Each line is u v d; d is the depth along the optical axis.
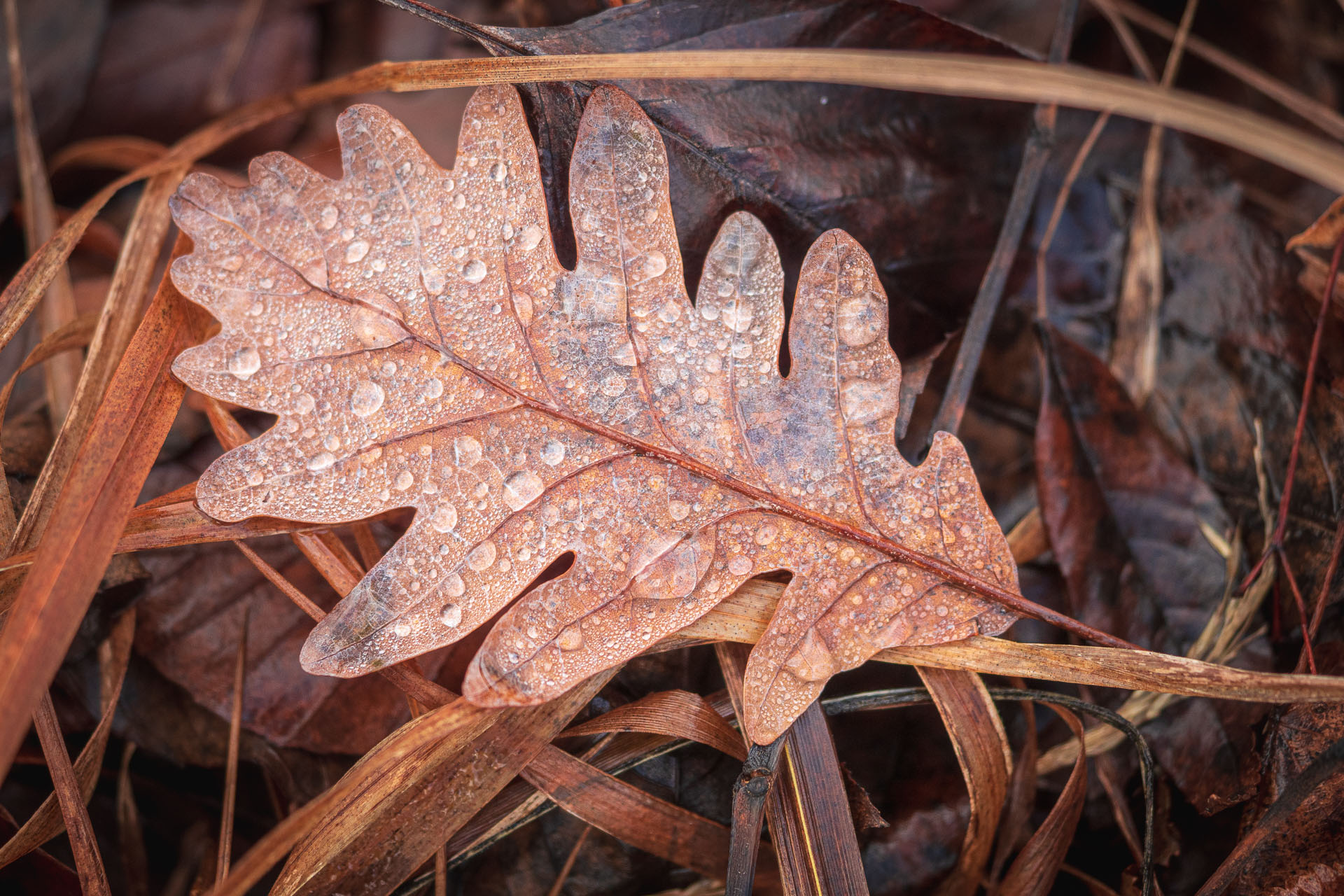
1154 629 0.39
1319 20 0.43
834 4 0.38
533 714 0.37
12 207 0.43
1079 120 0.41
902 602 0.36
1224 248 0.40
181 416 0.40
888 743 0.39
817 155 0.38
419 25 0.45
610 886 0.38
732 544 0.36
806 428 0.36
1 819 0.38
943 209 0.39
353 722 0.39
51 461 0.37
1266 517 0.39
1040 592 0.39
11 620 0.35
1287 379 0.40
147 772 0.40
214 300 0.36
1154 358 0.40
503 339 0.36
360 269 0.36
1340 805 0.36
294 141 0.45
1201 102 0.34
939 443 0.37
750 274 0.36
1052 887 0.39
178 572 0.39
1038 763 0.39
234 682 0.39
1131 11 0.42
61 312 0.40
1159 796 0.38
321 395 0.36
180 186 0.36
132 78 0.44
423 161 0.36
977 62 0.35
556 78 0.36
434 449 0.36
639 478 0.36
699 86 0.38
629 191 0.36
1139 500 0.39
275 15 0.45
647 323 0.36
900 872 0.38
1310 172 0.34
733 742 0.37
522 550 0.36
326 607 0.39
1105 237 0.41
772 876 0.38
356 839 0.37
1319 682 0.35
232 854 0.40
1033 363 0.40
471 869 0.39
